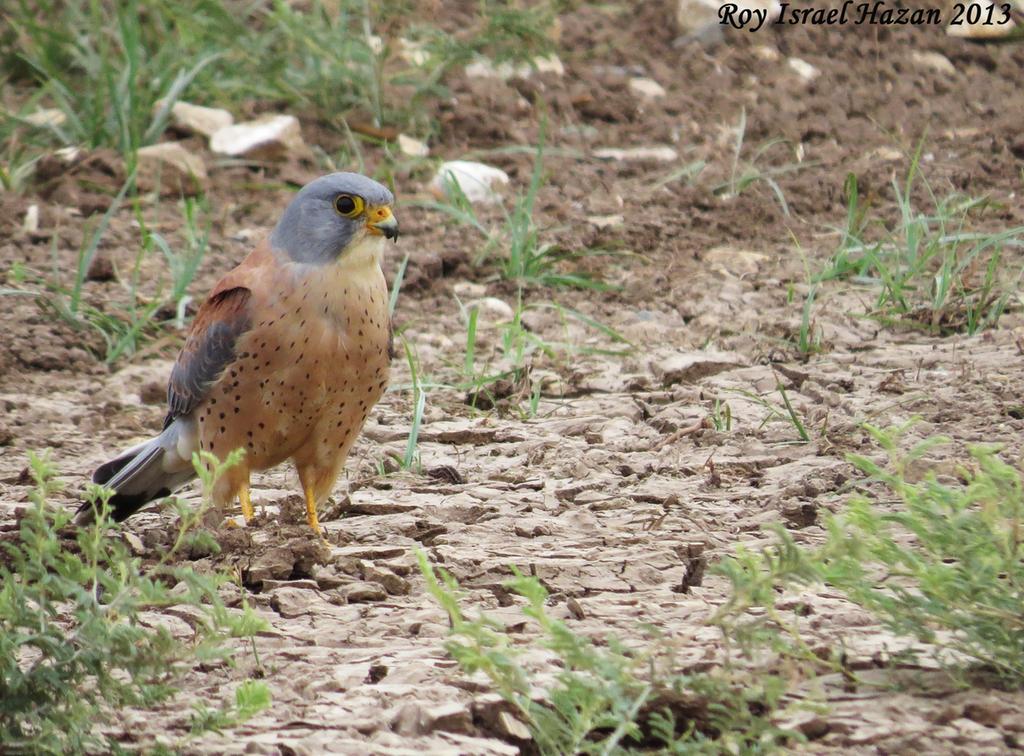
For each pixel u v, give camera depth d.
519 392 12.02
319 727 6.09
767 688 5.70
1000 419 10.49
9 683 5.61
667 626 7.12
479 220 16.39
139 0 18.84
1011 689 6.28
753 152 18.45
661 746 6.12
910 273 13.84
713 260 15.48
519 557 8.26
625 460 10.28
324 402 8.72
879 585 7.59
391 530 8.92
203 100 18.58
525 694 5.79
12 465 10.57
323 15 19.25
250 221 16.28
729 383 11.98
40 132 17.53
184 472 9.34
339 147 18.06
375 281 8.77
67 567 5.78
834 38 21.62
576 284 14.89
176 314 13.97
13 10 20.11
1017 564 6.25
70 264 14.94
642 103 19.64
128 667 5.72
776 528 5.80
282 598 7.73
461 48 19.47
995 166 17.69
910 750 5.81
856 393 11.48
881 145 18.58
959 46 21.91
